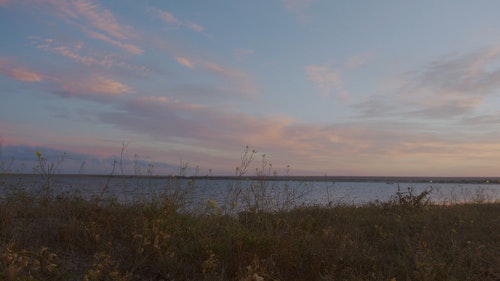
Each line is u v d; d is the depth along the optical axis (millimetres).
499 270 5637
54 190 6805
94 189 7137
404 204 11258
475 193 15242
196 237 5637
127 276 4055
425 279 4930
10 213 5633
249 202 7074
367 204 12734
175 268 4637
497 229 8352
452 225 8688
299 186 8156
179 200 6801
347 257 5719
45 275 3990
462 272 5434
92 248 5004
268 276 4273
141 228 5715
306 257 5359
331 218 9172
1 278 3523
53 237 5211
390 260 5996
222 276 4316
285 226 6438
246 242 5309
